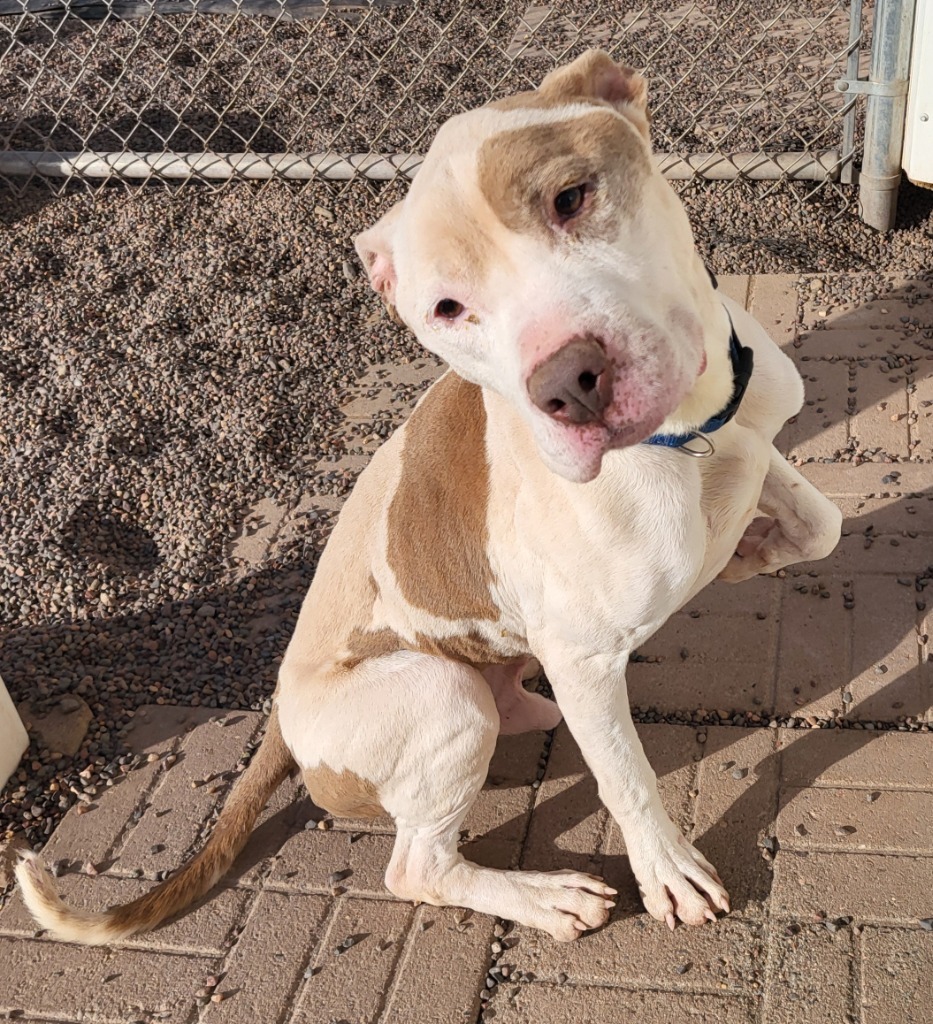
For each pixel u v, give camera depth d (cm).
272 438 247
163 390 262
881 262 260
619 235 109
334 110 356
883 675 172
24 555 228
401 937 155
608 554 132
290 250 299
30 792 185
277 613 210
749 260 267
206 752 186
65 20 414
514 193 107
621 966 145
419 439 155
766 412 144
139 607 216
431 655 155
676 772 166
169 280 296
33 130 372
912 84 248
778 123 309
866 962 138
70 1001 154
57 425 258
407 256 116
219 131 355
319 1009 148
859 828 153
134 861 171
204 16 441
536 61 365
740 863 153
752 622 185
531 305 107
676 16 379
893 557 189
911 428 212
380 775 151
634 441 108
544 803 169
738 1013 137
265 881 165
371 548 159
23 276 305
